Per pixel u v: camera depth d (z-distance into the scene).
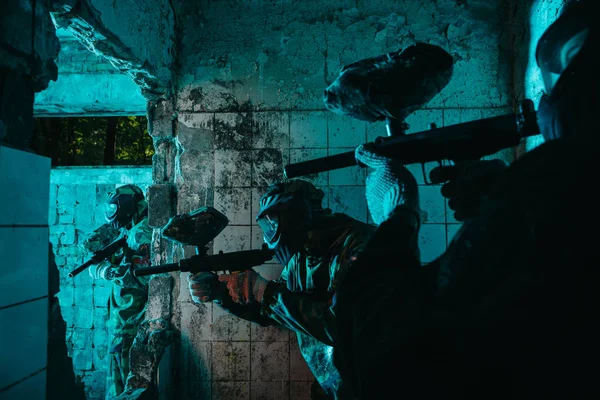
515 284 0.56
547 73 0.71
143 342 2.91
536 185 0.57
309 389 3.01
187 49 3.22
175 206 3.22
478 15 3.08
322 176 3.09
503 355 0.56
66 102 4.38
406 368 0.62
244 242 3.10
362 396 0.68
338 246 2.12
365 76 1.56
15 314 1.49
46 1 1.81
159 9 2.99
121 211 3.79
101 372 4.80
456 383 0.59
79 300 4.89
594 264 0.51
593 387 0.51
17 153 1.51
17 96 1.63
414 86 1.57
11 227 1.48
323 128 3.13
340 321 0.82
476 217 0.64
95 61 4.36
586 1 0.63
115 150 7.79
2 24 1.52
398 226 0.91
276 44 3.18
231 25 3.21
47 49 1.80
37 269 1.63
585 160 0.55
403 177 1.07
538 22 2.64
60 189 4.99
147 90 3.14
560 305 0.52
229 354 3.06
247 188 3.13
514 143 1.22
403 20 3.12
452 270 0.63
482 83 3.06
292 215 2.12
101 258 3.72
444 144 1.26
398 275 0.75
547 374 0.53
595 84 0.57
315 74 3.15
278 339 3.05
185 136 3.18
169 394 2.99
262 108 3.16
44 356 1.67
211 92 3.19
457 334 0.59
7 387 1.44
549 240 0.54
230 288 2.28
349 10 3.16
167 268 2.38
